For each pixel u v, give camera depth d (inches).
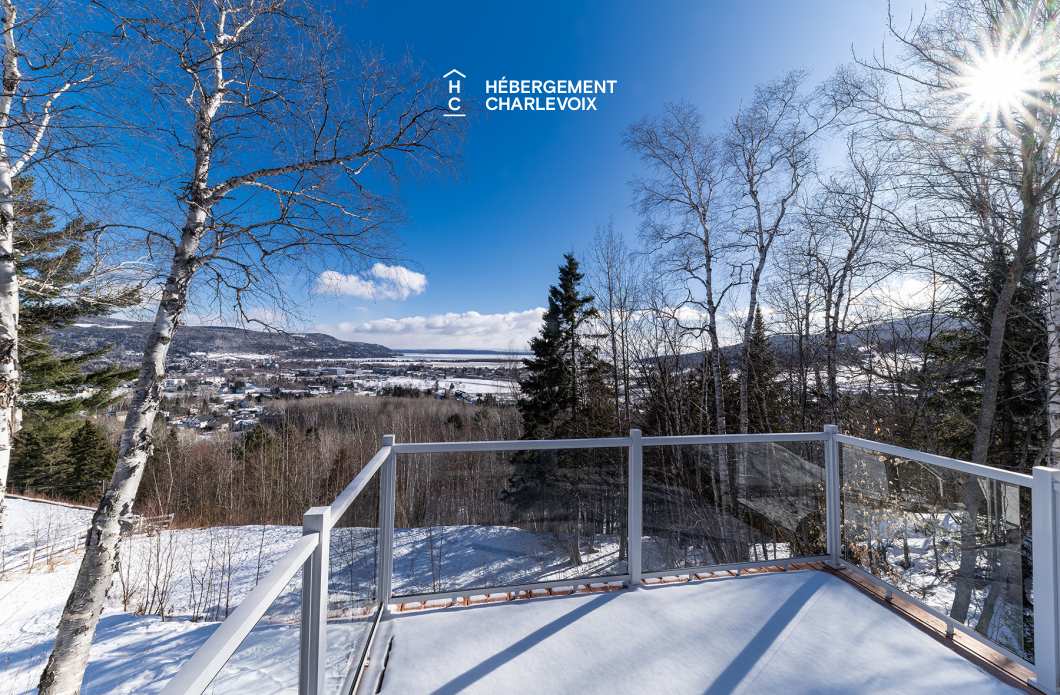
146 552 494.6
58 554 535.5
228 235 259.4
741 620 101.9
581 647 92.3
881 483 116.0
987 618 90.1
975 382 336.8
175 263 234.2
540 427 717.9
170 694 22.9
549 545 119.0
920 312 332.2
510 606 109.0
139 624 308.2
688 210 509.4
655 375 627.2
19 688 271.0
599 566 120.3
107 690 216.7
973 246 276.7
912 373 358.0
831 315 450.0
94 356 526.3
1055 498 80.6
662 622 101.3
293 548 50.3
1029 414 321.1
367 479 82.9
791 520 131.5
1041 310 282.7
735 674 83.6
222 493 815.1
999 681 81.0
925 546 103.8
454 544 115.0
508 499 118.6
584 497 121.5
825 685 80.4
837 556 129.0
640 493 122.9
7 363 225.6
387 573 111.0
